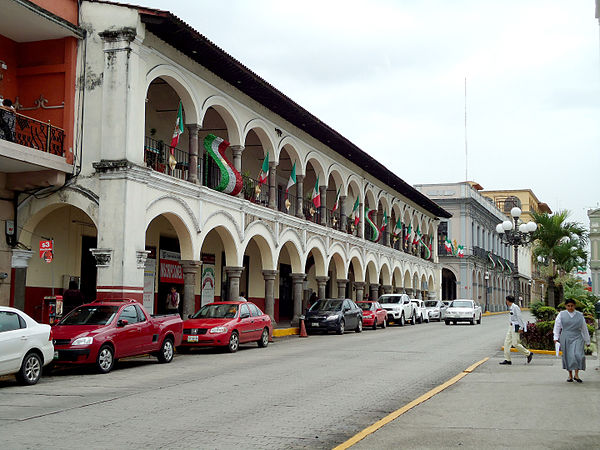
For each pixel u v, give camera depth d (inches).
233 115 1000.9
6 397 447.8
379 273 1674.5
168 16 773.3
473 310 1647.4
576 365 518.3
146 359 717.9
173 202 837.2
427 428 339.3
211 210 926.4
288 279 1617.9
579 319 522.6
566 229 1119.0
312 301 1366.9
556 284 1141.1
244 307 851.4
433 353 803.4
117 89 768.3
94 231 940.0
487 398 442.0
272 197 1131.9
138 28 776.9
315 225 1290.6
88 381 534.0
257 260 1396.4
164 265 1073.5
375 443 304.3
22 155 700.7
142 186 772.6
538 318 956.0
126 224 741.3
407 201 1926.7
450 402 425.7
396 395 470.3
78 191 766.5
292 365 657.0
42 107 791.1
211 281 1217.4
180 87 876.0
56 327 596.7
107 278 740.7
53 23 749.9
